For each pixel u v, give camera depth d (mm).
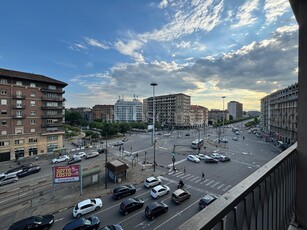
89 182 23250
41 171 30969
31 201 19656
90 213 16672
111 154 41562
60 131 45625
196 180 24484
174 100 103938
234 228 1660
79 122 98500
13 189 23016
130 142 56625
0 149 37281
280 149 44812
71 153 43562
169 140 59938
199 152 40281
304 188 3121
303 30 2963
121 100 140125
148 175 26609
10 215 17094
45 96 44000
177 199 17859
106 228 13352
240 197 1724
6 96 38469
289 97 49469
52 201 19453
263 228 2234
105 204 18406
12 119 39031
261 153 41156
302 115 3098
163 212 16094
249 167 30219
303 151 3107
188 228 1216
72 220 15969
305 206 3092
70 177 20734
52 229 14812
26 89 41094
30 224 14391
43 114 43500
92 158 38469
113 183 23906
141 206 17344
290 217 3195
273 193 2531
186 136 69250
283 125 53219
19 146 39594
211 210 1447
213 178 25188
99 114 143375
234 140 60125
